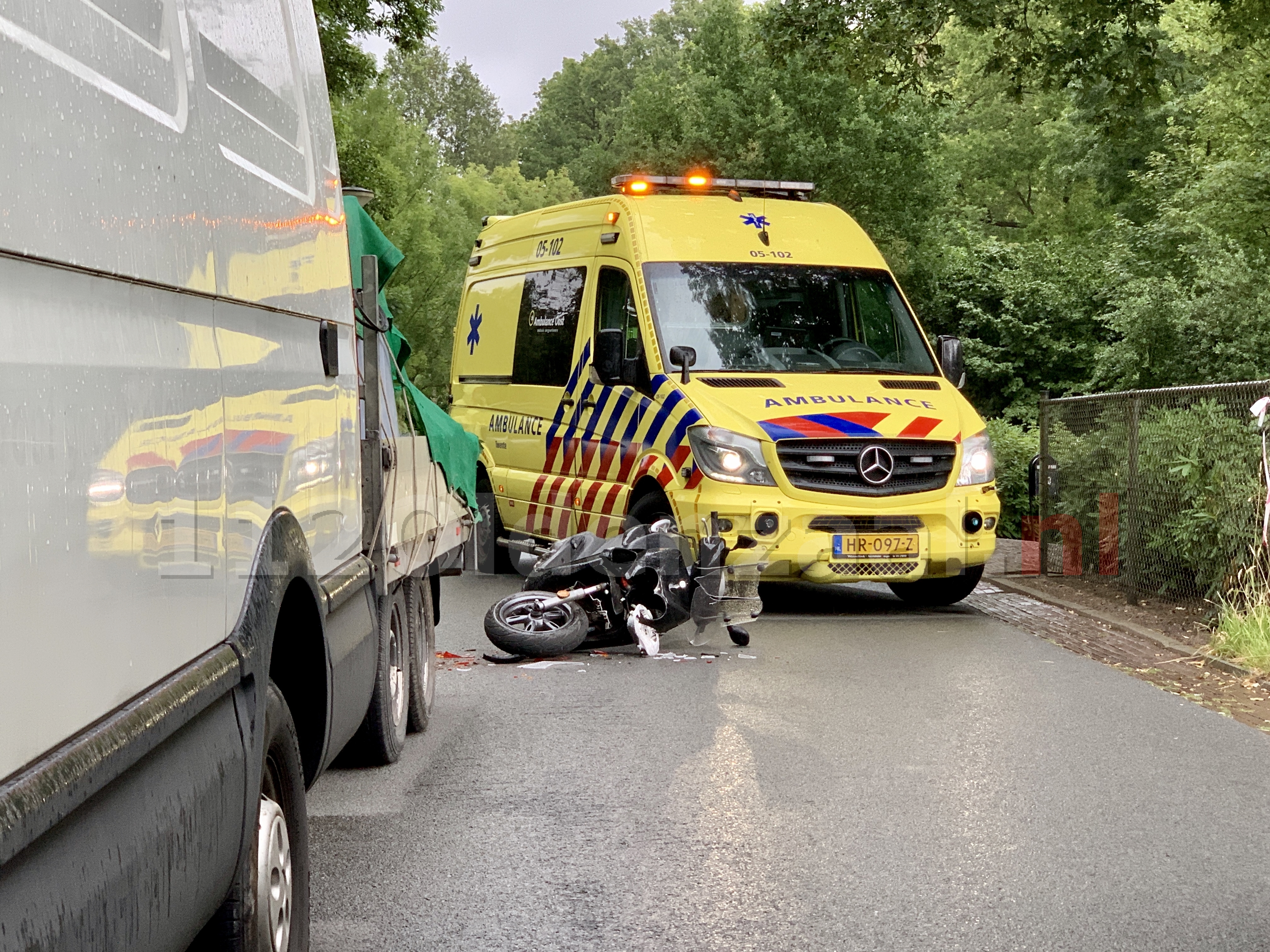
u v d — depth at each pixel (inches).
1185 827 209.8
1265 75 1067.3
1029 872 189.5
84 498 89.0
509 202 3107.8
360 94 1243.8
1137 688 318.3
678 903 178.1
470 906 177.6
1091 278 1172.5
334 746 169.8
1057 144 1740.9
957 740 266.7
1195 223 947.3
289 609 151.7
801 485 411.8
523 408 529.7
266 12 160.4
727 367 444.1
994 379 1178.6
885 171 1318.9
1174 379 808.9
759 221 484.4
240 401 128.3
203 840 104.0
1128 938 165.3
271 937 128.9
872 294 476.7
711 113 1369.3
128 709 94.4
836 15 713.0
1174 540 432.8
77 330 89.7
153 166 106.0
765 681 329.1
